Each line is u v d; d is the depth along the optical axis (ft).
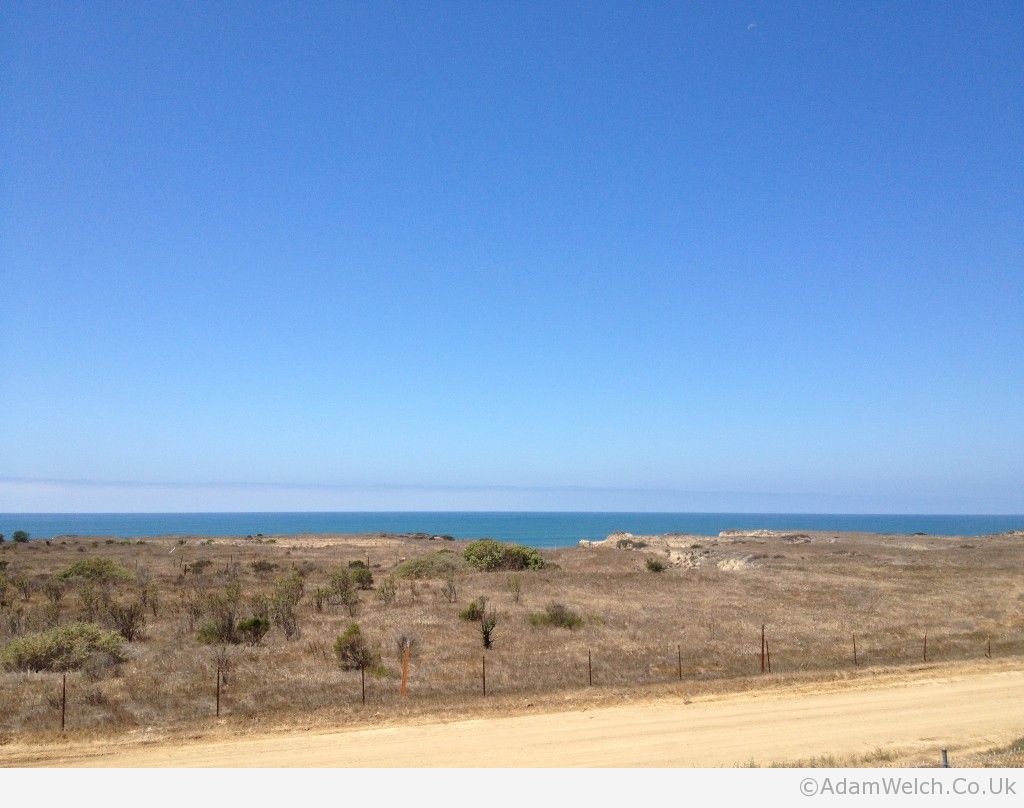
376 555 256.11
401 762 50.52
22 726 58.95
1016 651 96.02
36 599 135.03
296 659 83.51
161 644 90.94
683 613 117.50
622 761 50.57
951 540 323.16
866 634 104.27
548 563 196.13
